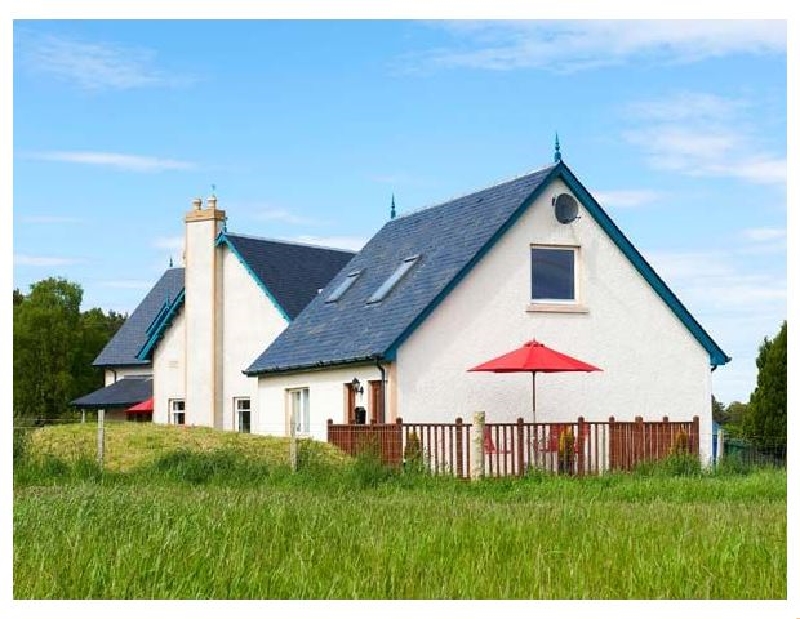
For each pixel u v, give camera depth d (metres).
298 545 11.51
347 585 9.77
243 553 10.55
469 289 26.55
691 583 9.95
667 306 28.56
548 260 27.62
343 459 22.78
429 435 23.22
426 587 9.74
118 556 10.36
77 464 20.36
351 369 27.95
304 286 41.00
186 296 42.94
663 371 28.38
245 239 41.72
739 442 29.38
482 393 26.48
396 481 20.59
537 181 27.42
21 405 62.06
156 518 12.85
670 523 13.47
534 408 24.98
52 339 63.34
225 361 41.53
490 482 21.34
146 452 22.73
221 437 24.41
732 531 12.48
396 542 11.51
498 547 11.55
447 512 14.68
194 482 20.25
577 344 27.53
